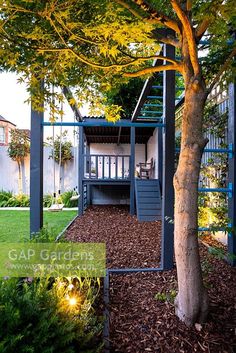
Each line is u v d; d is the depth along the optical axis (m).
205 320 1.95
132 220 6.54
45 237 2.77
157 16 1.77
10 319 1.36
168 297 2.26
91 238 4.59
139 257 3.47
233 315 2.04
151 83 4.40
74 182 10.27
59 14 1.63
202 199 4.45
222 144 3.94
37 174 3.03
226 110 4.05
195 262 1.94
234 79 2.37
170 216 3.00
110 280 2.69
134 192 7.76
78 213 7.42
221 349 1.71
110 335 1.83
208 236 4.46
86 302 1.91
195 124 1.92
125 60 2.30
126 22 1.74
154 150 9.48
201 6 1.54
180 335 1.83
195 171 1.93
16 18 1.75
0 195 9.55
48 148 10.18
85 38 1.92
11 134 10.53
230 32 2.53
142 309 2.13
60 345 1.43
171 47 3.04
